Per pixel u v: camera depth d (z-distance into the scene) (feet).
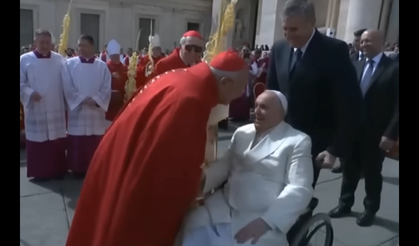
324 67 6.83
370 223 10.33
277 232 5.76
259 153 6.21
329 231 7.14
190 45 10.89
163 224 5.01
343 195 10.94
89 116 13.28
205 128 5.11
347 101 6.79
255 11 65.92
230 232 5.68
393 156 9.41
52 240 9.24
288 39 6.87
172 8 67.56
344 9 38.24
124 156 5.22
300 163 5.93
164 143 4.90
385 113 9.41
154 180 4.94
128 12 64.49
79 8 60.80
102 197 5.62
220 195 6.39
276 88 7.86
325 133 7.39
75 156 13.47
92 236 5.74
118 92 14.23
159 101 5.29
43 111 12.64
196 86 5.21
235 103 23.79
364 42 9.61
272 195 6.02
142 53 36.68
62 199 11.73
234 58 5.49
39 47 12.43
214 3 50.21
